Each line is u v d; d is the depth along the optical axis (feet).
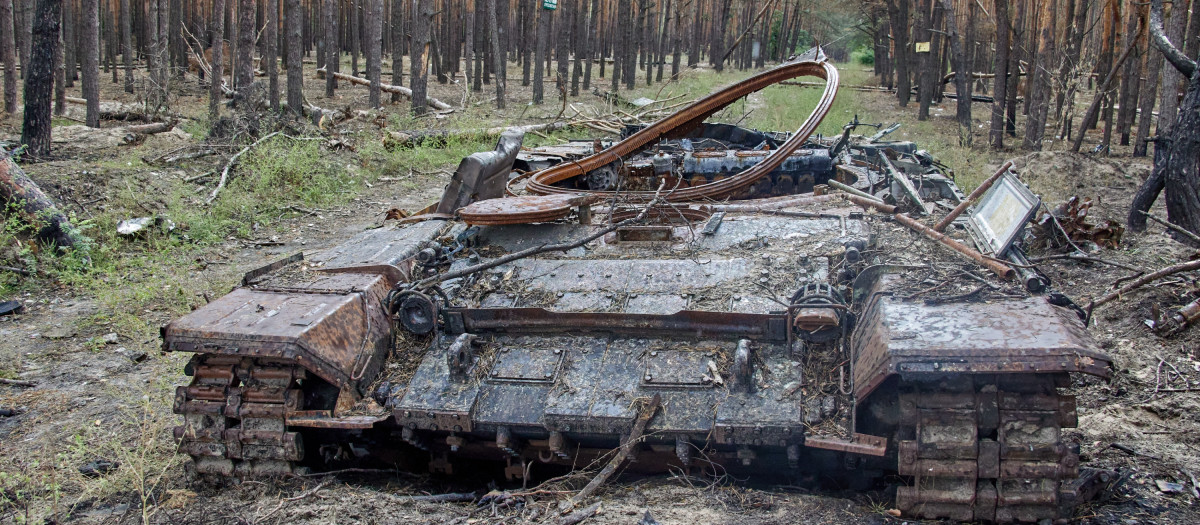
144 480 15.71
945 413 12.60
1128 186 42.75
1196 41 42.78
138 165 40.14
